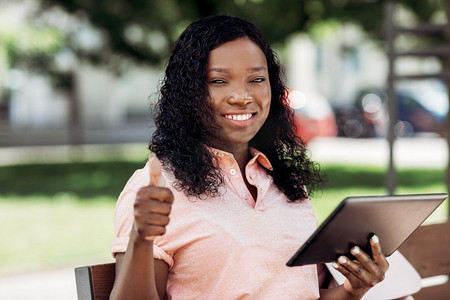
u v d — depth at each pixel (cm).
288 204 253
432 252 320
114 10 1264
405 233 224
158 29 1270
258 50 245
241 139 244
